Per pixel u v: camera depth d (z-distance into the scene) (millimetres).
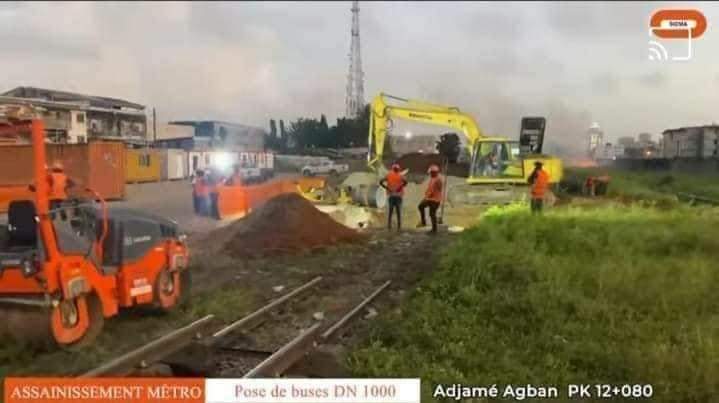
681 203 16938
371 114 23859
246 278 10953
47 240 6090
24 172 9578
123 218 7367
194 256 12742
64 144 26578
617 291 9258
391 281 10844
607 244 12961
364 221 20797
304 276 11266
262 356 6805
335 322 8195
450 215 21625
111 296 7059
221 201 20594
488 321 8234
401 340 7316
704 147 20672
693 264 10570
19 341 6285
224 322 8039
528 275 9922
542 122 24422
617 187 22922
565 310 8547
